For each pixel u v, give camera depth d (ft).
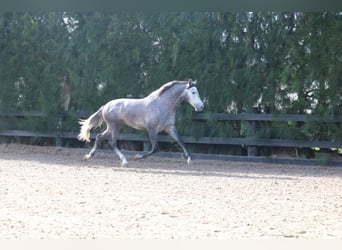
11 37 58.08
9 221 24.23
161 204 28.60
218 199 30.40
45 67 56.95
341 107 46.91
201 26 50.60
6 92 58.54
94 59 54.85
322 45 46.75
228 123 51.13
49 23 56.65
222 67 50.21
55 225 23.66
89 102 55.31
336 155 49.06
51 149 57.00
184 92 45.75
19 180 36.42
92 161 49.55
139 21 53.11
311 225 24.30
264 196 31.71
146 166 46.47
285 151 50.44
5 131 59.26
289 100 48.73
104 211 26.68
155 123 46.06
